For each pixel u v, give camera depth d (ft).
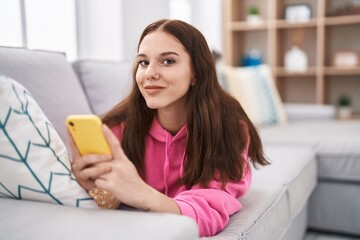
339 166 5.95
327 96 11.51
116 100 4.88
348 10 10.68
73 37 6.41
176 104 3.05
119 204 2.75
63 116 3.75
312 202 6.14
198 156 2.94
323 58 10.77
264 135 6.73
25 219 2.10
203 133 2.94
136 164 3.22
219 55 8.13
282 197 3.91
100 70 4.93
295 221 4.76
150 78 2.67
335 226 6.03
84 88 4.74
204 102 2.94
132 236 1.83
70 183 2.37
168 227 1.92
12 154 2.29
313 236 5.94
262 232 3.13
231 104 3.21
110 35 6.70
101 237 1.84
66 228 1.95
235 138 3.05
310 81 11.78
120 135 3.28
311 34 11.53
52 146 2.40
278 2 11.27
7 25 4.94
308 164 5.36
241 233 2.81
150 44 2.71
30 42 5.44
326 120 8.64
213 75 3.01
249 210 3.29
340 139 6.06
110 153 2.08
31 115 2.37
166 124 3.20
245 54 12.26
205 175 2.90
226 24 11.87
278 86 11.68
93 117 1.98
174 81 2.70
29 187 2.35
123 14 6.76
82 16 6.58
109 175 2.08
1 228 2.02
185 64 2.77
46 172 2.33
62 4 6.10
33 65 3.66
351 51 10.79
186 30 2.82
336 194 6.01
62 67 4.10
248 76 8.11
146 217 2.03
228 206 2.88
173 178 3.19
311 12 11.27
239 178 3.01
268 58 11.76
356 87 11.23
